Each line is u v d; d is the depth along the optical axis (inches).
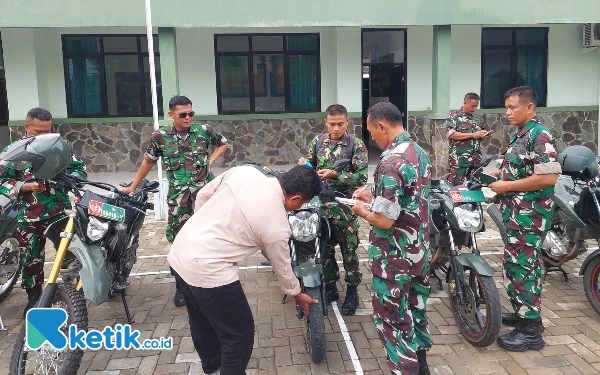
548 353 130.5
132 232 155.0
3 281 171.0
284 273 106.3
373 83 463.5
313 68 419.5
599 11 355.3
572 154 154.5
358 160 149.1
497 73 432.1
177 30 394.3
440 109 361.4
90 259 126.9
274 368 127.2
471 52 420.5
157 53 404.2
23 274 157.2
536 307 131.3
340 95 401.1
